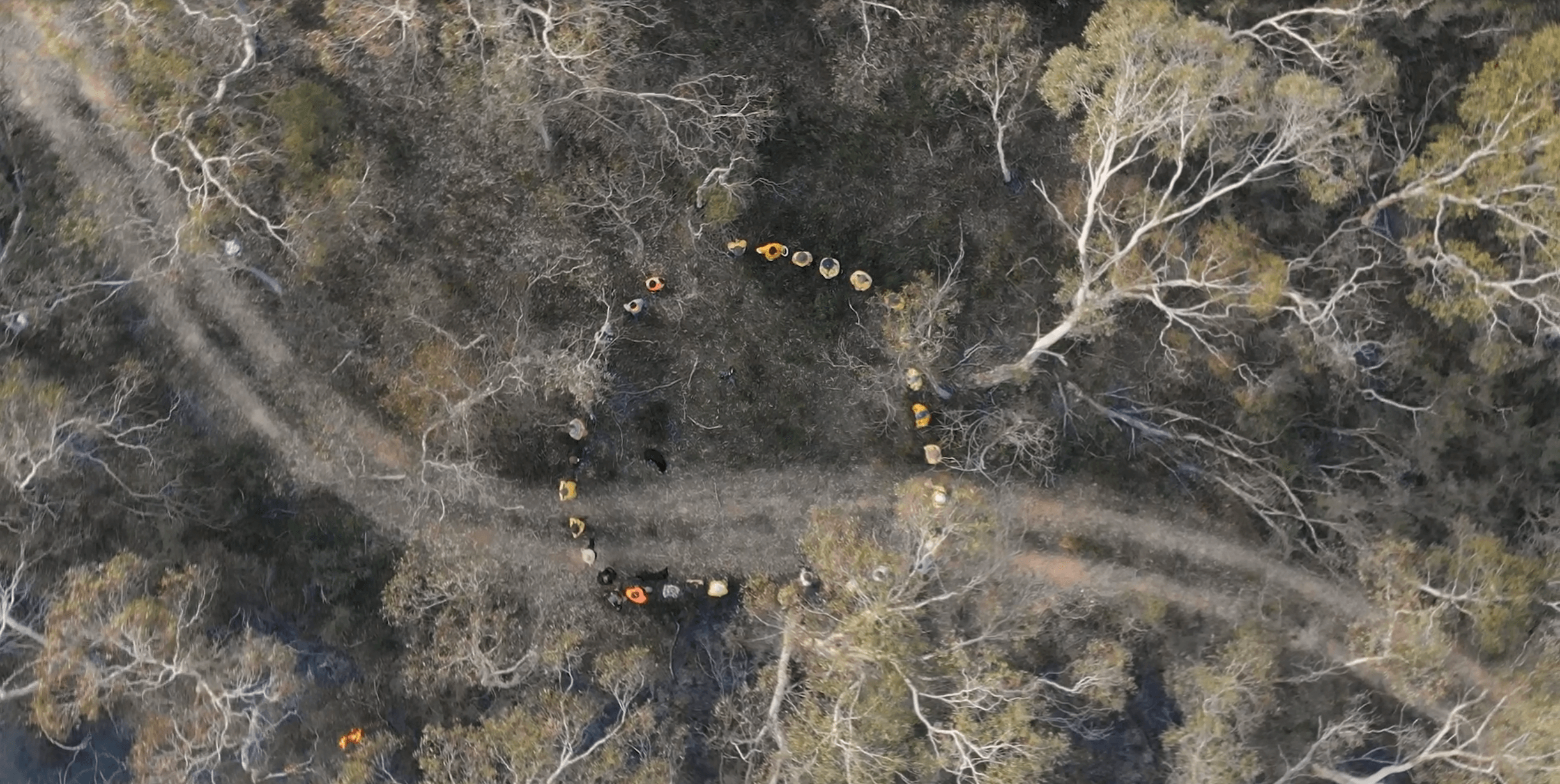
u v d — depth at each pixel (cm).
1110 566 3575
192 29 3556
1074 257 3609
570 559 3612
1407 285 3444
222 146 3509
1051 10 3628
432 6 3559
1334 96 3028
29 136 3609
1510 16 3322
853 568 3362
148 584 3359
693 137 3625
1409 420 3522
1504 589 3281
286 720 3453
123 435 3534
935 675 3278
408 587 3519
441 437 3616
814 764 3191
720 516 3625
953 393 3616
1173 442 3603
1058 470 3609
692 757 3512
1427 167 3219
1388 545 3416
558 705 3319
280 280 3619
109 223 3594
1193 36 3117
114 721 3334
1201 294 3538
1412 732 3372
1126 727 3503
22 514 3412
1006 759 3141
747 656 3556
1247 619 3531
